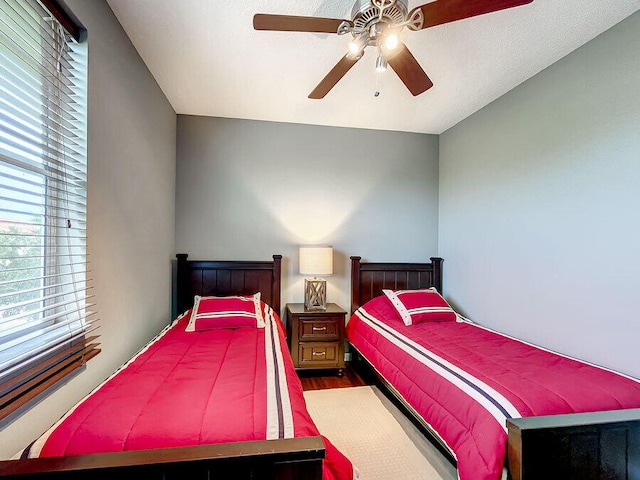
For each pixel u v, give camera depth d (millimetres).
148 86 2350
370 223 3611
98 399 1321
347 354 3605
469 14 1400
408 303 3018
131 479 912
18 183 1196
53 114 1337
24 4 1196
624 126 1853
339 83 2576
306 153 3473
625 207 1844
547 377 1698
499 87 2652
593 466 1245
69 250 1426
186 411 1244
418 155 3732
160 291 2686
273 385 1510
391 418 2389
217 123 3285
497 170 2846
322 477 1011
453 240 3496
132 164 2039
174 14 1793
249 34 1976
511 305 2680
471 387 1642
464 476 1411
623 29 1854
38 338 1253
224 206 3293
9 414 1019
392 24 1465
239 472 964
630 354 1806
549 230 2328
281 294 3406
